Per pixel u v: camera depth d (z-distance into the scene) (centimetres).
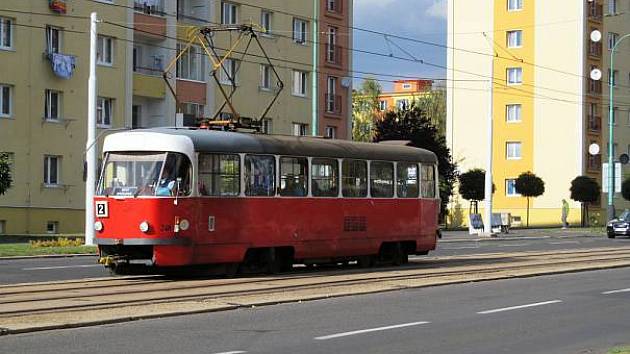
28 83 3894
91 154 2995
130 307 1403
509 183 7269
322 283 1831
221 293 1616
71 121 4062
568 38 7050
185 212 1869
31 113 3909
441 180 5944
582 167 7000
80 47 4097
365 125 10150
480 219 4966
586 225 6906
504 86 7294
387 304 1535
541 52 7162
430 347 1105
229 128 2098
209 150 1922
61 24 4016
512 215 7206
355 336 1181
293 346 1094
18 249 2777
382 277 1984
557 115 7088
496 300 1617
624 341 1167
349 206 2248
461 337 1188
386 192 2367
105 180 1916
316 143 2188
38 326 1187
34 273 2016
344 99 5656
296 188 2114
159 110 4500
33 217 3909
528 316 1409
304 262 2150
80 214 4112
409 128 5931
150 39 4462
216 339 1134
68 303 1431
